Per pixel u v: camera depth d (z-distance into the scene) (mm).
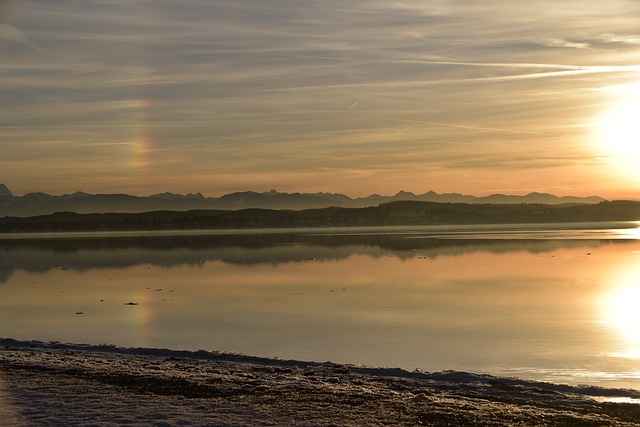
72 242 175250
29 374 20266
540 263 83688
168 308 47250
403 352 30359
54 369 21016
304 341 33500
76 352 26719
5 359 23109
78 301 52031
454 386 20047
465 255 101125
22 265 93500
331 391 18078
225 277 71250
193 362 24062
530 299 49156
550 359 28266
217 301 50906
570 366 26891
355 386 19234
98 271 81812
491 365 27328
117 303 50406
